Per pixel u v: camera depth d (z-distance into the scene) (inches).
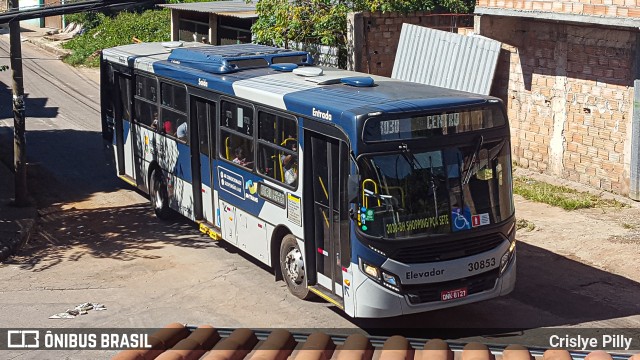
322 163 423.5
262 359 262.5
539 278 497.0
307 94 444.1
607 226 585.0
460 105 400.5
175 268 533.0
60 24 1920.5
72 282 513.0
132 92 665.0
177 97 582.6
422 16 815.7
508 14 676.1
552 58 698.2
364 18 789.9
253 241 499.5
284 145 454.9
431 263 392.2
